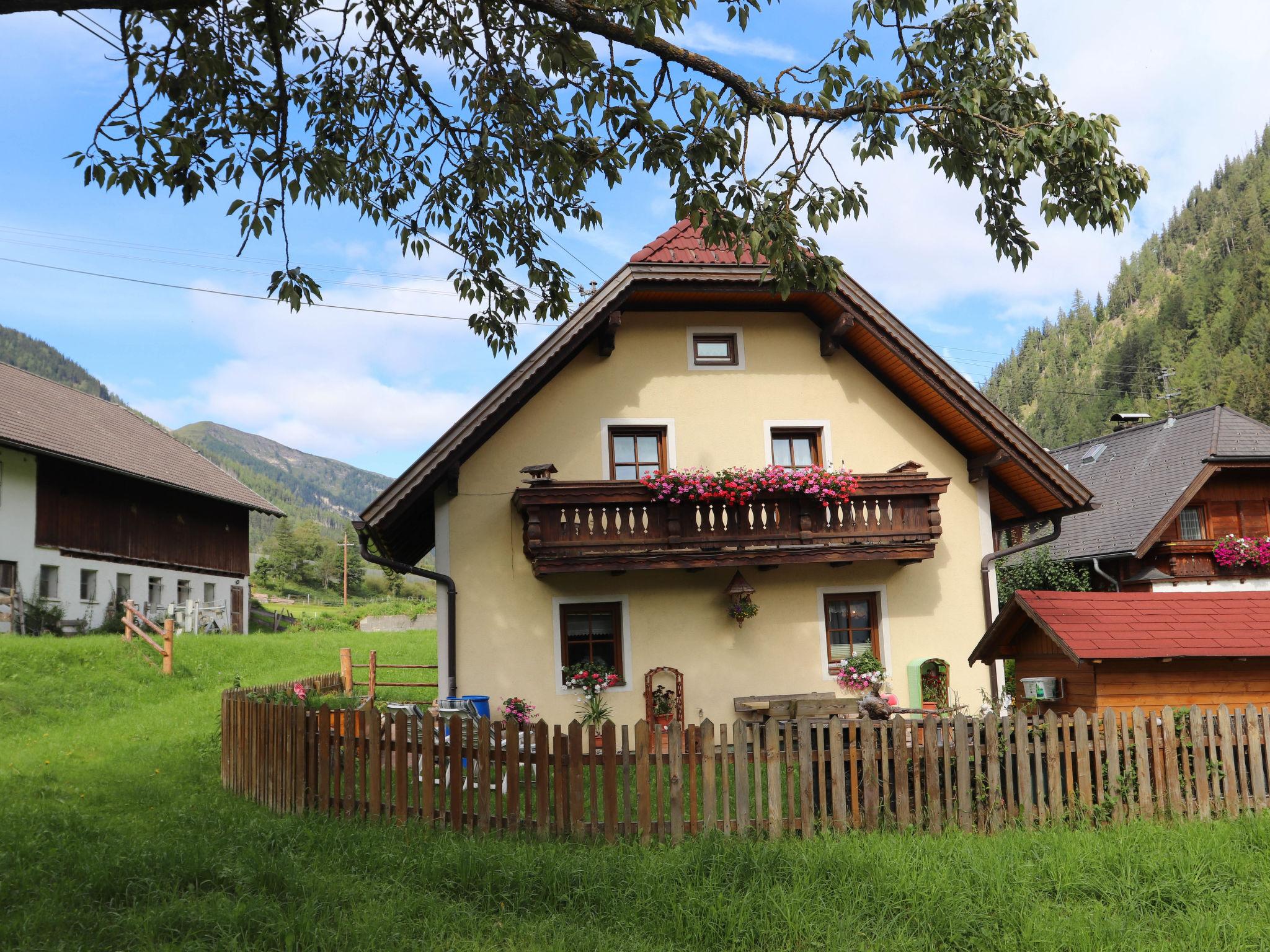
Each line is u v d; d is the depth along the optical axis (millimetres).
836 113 7719
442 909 6344
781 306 15438
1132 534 23359
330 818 9102
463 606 14094
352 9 8516
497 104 8750
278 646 27578
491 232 9648
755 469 14945
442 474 13617
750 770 10258
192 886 6688
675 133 7629
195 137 8148
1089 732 9000
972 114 7531
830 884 6621
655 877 6762
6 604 24188
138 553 30656
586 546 13680
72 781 11422
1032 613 10070
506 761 8820
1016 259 8289
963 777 8570
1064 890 6695
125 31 6977
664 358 15156
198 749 13445
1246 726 9172
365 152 9312
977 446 15453
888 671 14961
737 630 14711
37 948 5453
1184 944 5770
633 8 6508
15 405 28359
